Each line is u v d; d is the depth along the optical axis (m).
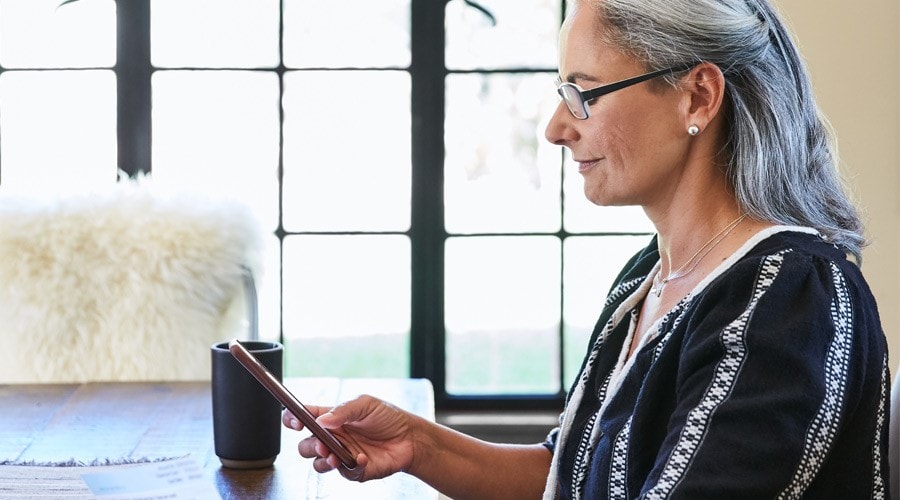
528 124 2.68
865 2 2.41
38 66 2.62
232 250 2.05
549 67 2.66
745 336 0.91
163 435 1.43
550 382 2.73
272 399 1.26
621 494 1.01
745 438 0.87
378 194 2.69
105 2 2.62
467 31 2.65
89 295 1.99
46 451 1.33
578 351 2.72
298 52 2.65
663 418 0.99
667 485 0.88
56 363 1.97
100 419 1.53
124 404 1.63
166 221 2.02
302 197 2.68
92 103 2.63
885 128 2.42
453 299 2.71
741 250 1.00
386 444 1.22
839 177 1.14
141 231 2.01
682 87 1.06
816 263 0.97
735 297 0.95
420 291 2.70
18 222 1.98
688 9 1.05
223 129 2.66
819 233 1.05
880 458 0.98
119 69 2.62
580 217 2.69
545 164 2.69
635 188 1.10
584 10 1.10
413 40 2.65
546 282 2.71
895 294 2.43
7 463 1.26
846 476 0.95
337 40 2.65
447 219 2.69
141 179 2.36
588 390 1.17
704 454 0.88
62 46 2.62
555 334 2.72
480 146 2.68
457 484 1.26
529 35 2.66
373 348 2.72
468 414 2.68
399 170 2.68
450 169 2.68
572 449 1.15
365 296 2.70
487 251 2.70
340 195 2.68
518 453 1.30
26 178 2.63
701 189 1.09
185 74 2.64
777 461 0.87
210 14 2.63
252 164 2.67
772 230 1.01
